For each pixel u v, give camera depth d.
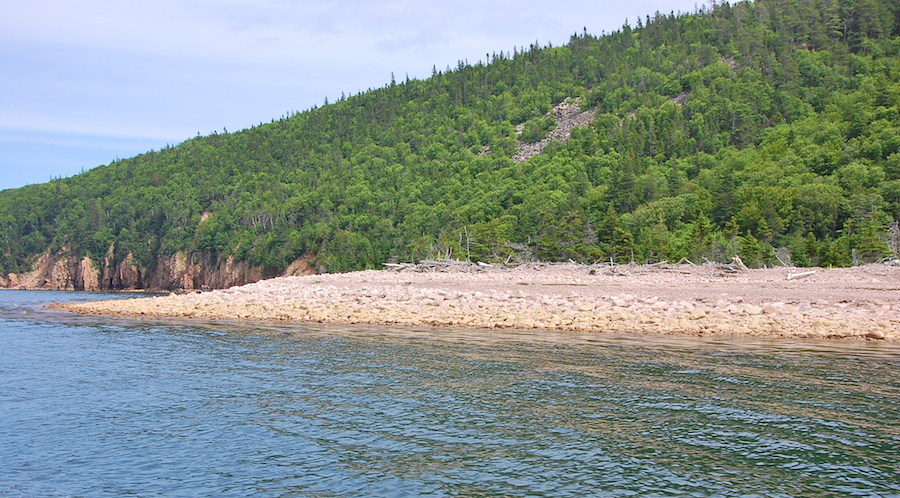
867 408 14.97
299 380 18.42
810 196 95.19
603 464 11.62
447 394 16.55
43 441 13.16
